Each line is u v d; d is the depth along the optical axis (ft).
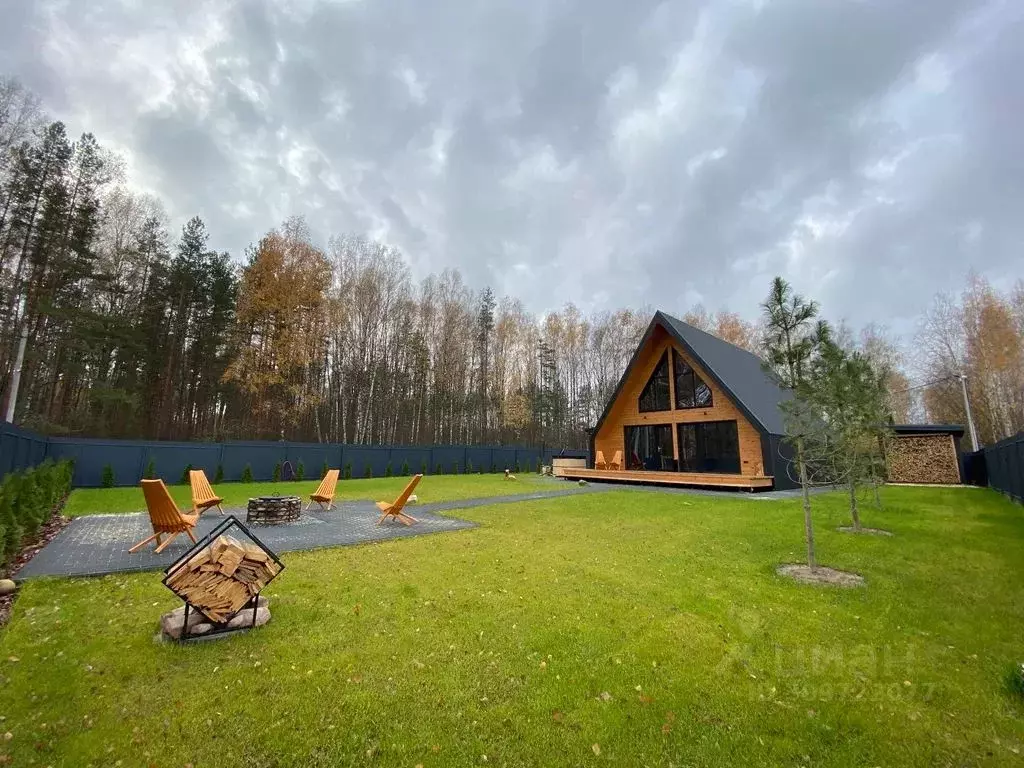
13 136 60.59
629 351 138.92
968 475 61.82
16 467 35.22
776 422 57.26
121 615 14.44
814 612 15.55
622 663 12.06
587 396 139.95
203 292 91.25
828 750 9.02
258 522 31.01
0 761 8.16
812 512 34.58
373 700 10.22
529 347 133.39
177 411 88.02
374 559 21.61
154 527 22.13
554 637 13.47
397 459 84.89
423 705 10.10
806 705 10.45
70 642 12.53
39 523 25.72
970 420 82.33
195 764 8.26
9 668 11.17
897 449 64.80
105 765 8.21
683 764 8.58
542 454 110.32
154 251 84.64
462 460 95.20
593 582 18.38
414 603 15.92
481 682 11.07
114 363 76.07
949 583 18.42
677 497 44.52
